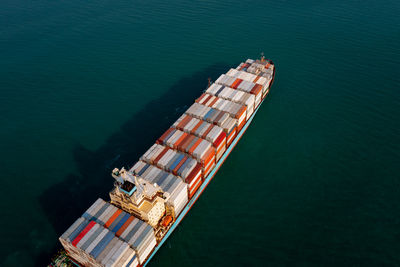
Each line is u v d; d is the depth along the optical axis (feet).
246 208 233.76
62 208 237.45
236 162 273.95
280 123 312.71
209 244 210.79
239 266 197.36
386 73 363.76
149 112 328.49
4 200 242.58
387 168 258.57
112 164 272.72
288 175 259.19
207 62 399.03
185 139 243.60
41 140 296.30
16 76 375.04
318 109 325.62
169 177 215.10
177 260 202.80
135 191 182.60
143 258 186.50
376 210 225.76
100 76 377.71
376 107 320.91
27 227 223.51
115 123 315.58
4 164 272.10
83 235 175.01
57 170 267.80
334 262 195.83
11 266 199.72
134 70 387.55
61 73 381.60
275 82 363.97
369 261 195.21
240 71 330.54
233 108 274.57
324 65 384.88
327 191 242.99
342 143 285.64
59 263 197.67
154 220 200.13
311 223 220.02
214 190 249.75
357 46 411.75
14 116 321.93
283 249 204.85
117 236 179.52
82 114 325.83
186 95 349.61
